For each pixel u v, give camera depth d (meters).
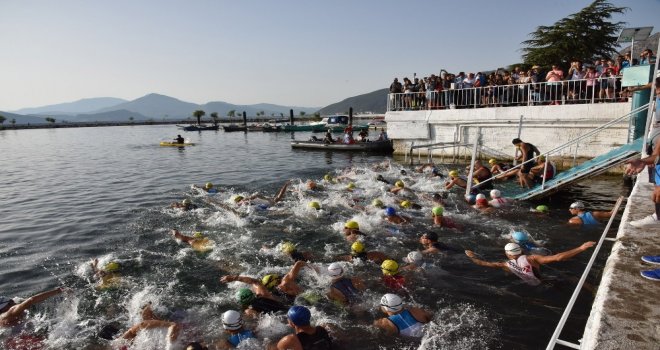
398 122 25.91
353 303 7.23
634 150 11.47
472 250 9.55
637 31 15.67
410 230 11.04
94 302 7.52
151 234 11.15
